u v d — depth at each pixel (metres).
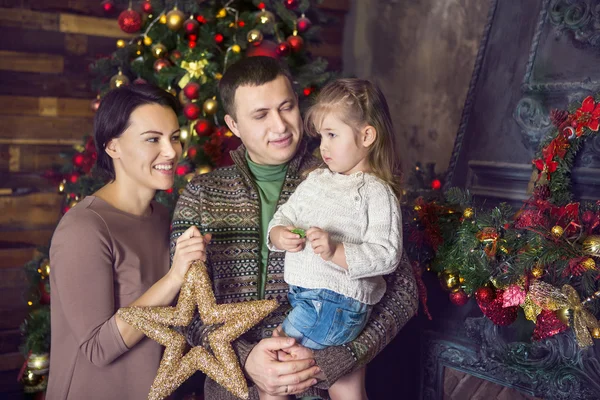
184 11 2.86
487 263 1.92
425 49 3.39
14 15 3.78
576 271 1.67
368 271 1.51
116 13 4.03
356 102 1.63
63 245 1.65
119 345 1.59
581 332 1.70
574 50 2.08
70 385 1.69
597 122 1.79
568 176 1.94
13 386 3.51
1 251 3.78
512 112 2.32
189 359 1.57
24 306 3.76
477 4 3.03
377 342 1.64
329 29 4.25
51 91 3.92
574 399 1.94
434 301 2.40
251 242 1.75
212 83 2.76
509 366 2.12
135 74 3.08
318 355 1.57
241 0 2.98
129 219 1.79
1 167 3.81
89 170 3.03
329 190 1.63
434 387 2.40
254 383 1.63
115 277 1.72
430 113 3.34
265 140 1.74
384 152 1.68
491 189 2.37
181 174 2.69
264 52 2.79
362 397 1.71
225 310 1.56
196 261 1.61
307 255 1.59
